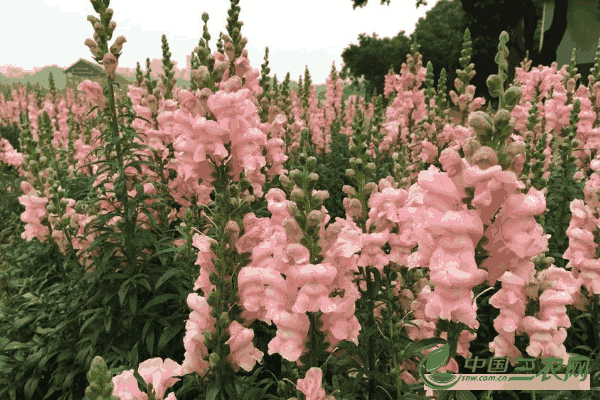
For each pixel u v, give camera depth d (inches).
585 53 693.9
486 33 805.2
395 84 269.3
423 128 218.1
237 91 94.8
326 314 70.6
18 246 214.4
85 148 312.5
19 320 156.3
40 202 153.2
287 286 69.2
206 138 92.9
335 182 251.6
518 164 61.5
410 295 96.5
